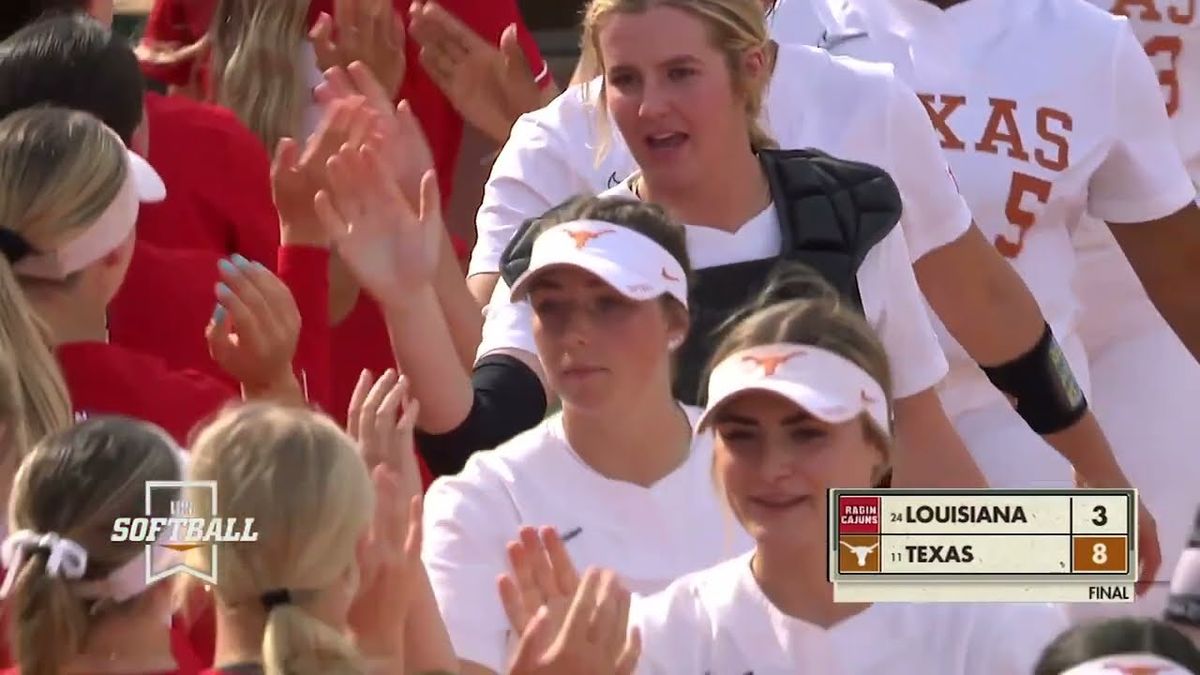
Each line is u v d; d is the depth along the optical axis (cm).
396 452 1387
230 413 1227
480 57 2106
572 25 2973
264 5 2036
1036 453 1909
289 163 1634
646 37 1584
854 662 1286
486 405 1605
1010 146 1930
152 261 1655
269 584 1182
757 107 1619
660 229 1473
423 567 1302
